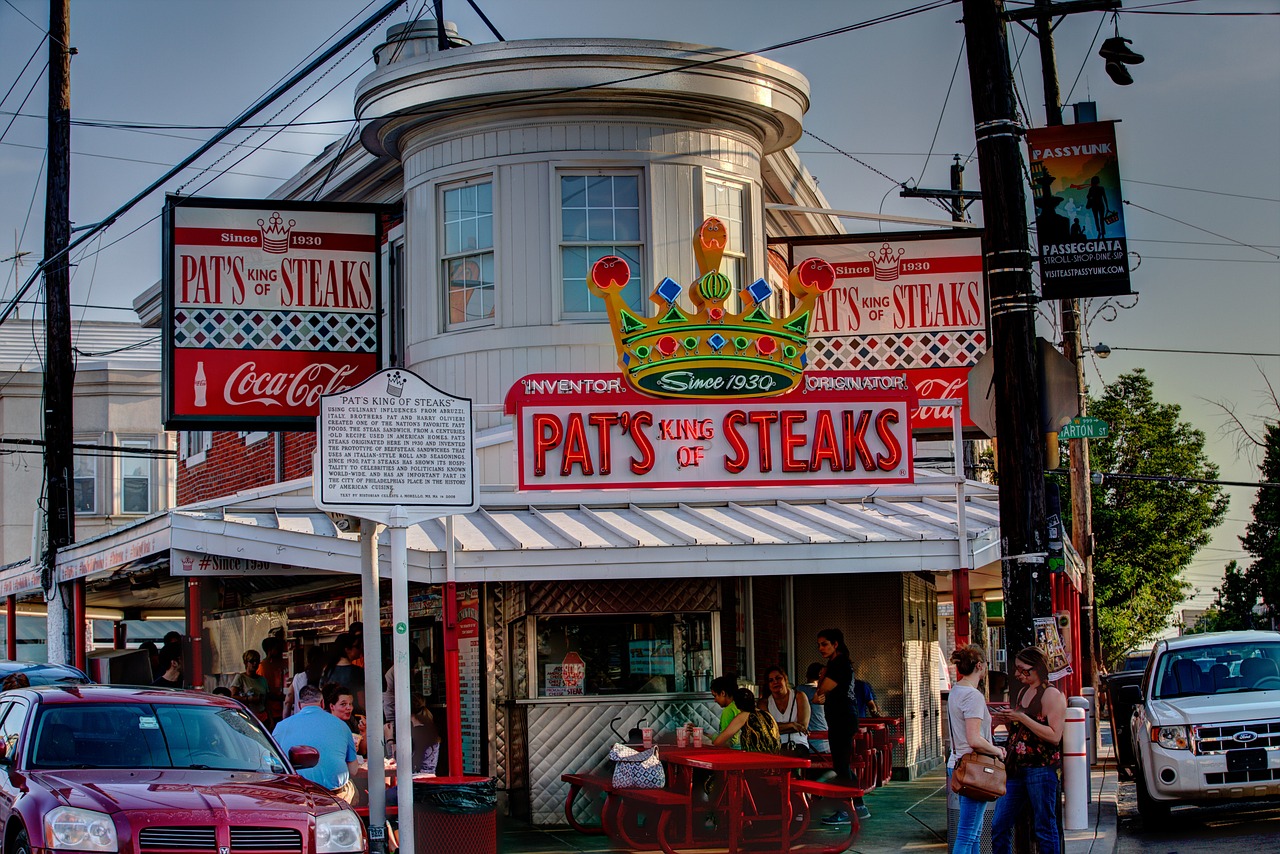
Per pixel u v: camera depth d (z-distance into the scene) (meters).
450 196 17.95
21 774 9.75
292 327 17.34
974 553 13.98
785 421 14.47
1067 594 20.02
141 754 10.20
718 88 17.66
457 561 13.53
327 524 14.16
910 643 19.36
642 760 13.40
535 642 15.48
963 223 21.28
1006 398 11.40
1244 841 13.15
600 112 17.55
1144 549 44.62
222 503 14.65
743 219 18.30
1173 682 15.08
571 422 14.31
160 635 31.20
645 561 13.77
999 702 14.04
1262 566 48.00
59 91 21.09
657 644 15.77
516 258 17.41
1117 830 14.31
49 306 20.73
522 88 17.25
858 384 14.57
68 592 19.41
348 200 20.80
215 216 17.28
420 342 17.98
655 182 17.62
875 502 16.11
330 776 11.47
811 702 16.14
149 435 38.03
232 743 10.59
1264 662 15.15
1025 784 10.62
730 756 12.96
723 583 16.39
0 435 37.75
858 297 18.64
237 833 9.17
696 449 14.38
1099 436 19.11
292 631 19.83
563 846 13.70
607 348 17.20
